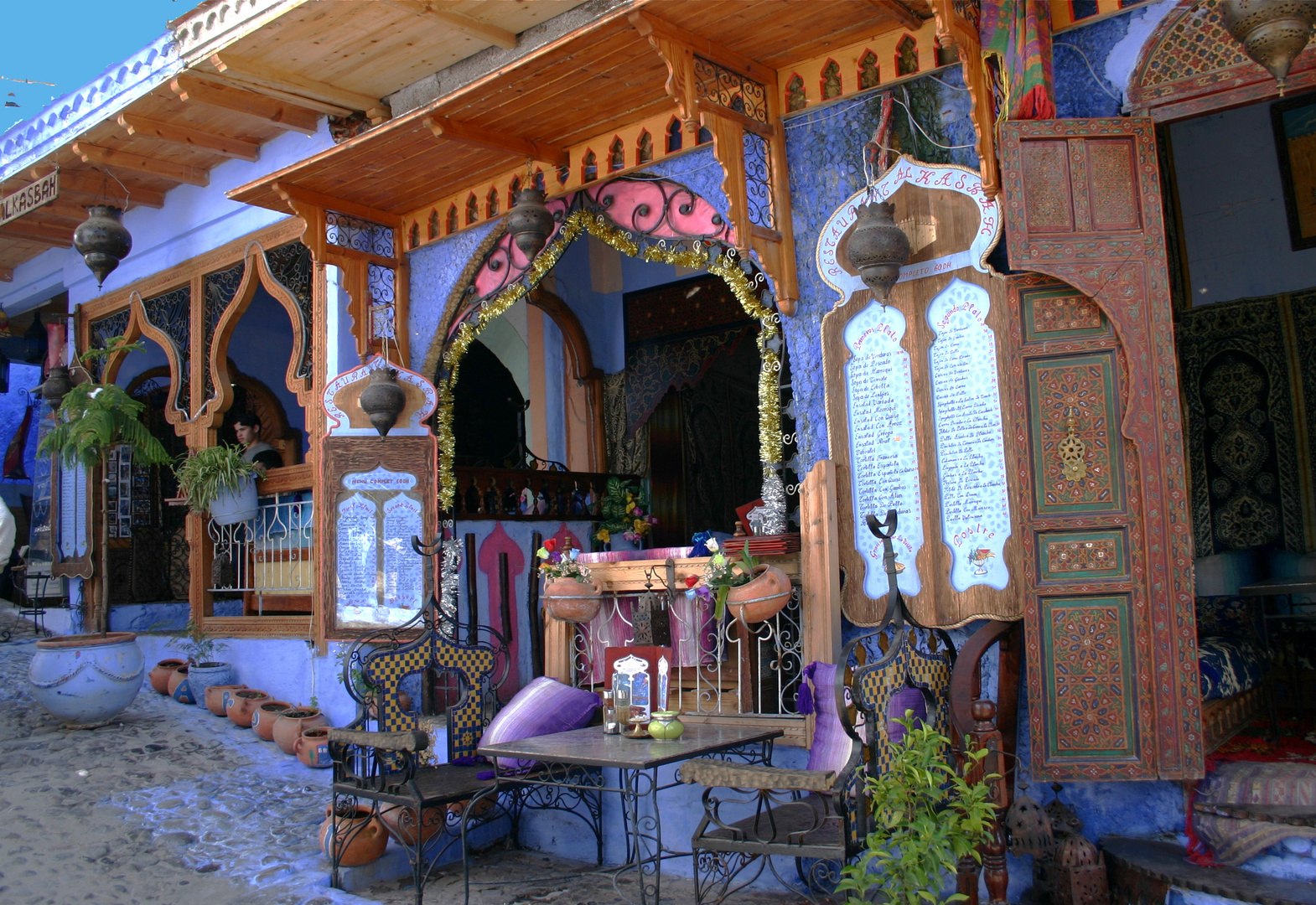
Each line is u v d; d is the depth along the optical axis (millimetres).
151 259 9438
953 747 4160
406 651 5523
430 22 6039
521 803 5820
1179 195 6418
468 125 5609
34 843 5164
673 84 4590
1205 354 6289
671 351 8914
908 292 4734
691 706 5422
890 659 4051
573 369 9117
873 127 4918
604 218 5863
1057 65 4453
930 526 4598
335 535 6816
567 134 5848
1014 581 4359
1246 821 3820
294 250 8031
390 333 6949
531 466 8953
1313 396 5961
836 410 4914
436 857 4715
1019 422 4332
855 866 3674
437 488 6754
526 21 6148
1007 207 4215
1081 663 4129
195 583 8430
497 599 7113
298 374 7863
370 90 7020
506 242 6473
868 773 3885
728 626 5582
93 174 8727
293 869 5004
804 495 5043
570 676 5898
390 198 6699
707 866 4625
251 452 8719
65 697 6840
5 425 12602
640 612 5781
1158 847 4074
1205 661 4652
